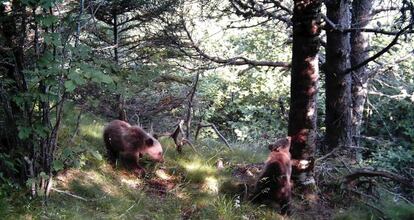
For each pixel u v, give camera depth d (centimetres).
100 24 907
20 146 479
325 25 848
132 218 515
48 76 434
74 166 560
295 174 641
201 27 1197
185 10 980
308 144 632
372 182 706
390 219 632
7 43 448
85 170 588
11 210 451
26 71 422
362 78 1177
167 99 989
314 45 603
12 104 472
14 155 482
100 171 605
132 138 636
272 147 616
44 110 475
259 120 1675
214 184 643
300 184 641
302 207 618
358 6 1131
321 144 1011
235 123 1659
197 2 988
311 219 593
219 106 1717
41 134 459
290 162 609
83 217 484
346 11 900
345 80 917
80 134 709
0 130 481
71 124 733
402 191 795
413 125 1466
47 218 462
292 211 593
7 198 466
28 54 479
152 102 987
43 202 481
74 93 715
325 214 609
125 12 902
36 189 486
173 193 602
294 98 628
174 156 735
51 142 489
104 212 513
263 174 594
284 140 614
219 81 1686
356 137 1141
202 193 603
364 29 831
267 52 1630
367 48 1163
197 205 576
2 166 480
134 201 551
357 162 857
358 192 676
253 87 1691
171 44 949
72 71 418
